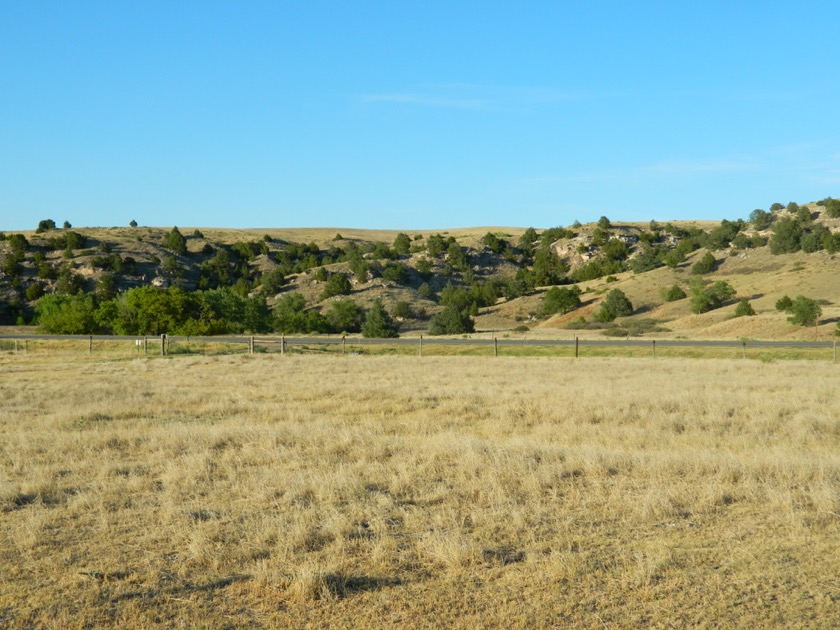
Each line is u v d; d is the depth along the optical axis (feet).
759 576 21.13
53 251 481.46
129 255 485.56
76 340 188.65
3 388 83.97
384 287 436.35
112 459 40.01
